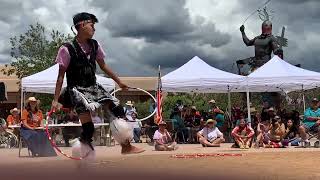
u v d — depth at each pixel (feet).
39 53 106.42
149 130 58.95
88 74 15.26
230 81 56.18
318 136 45.01
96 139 48.80
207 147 46.42
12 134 49.44
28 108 33.96
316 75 54.34
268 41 79.20
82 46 15.33
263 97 78.79
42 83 54.29
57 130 51.65
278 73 55.06
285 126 48.03
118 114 15.05
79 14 15.43
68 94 15.23
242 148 43.01
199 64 59.77
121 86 16.94
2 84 55.67
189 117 59.41
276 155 28.86
